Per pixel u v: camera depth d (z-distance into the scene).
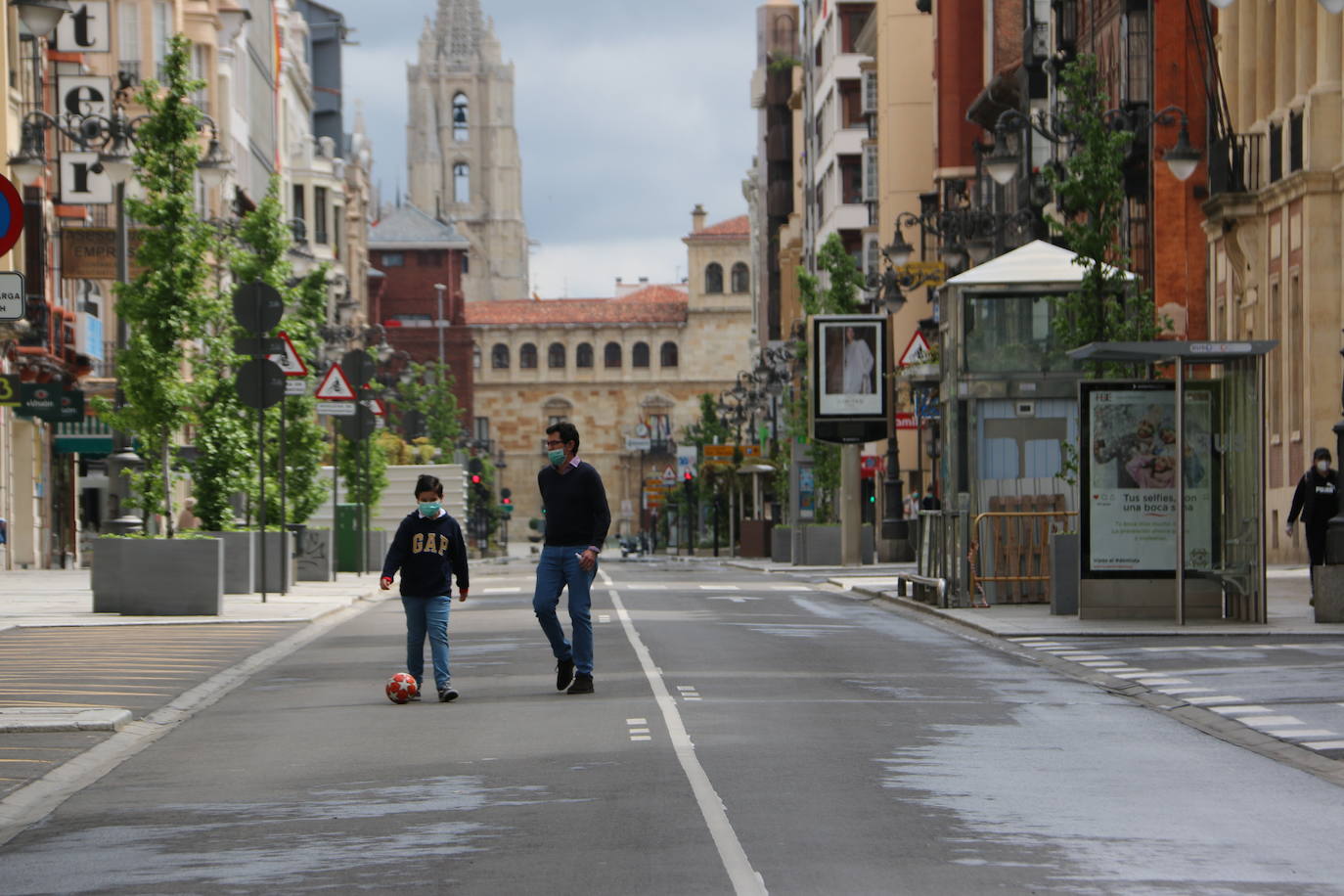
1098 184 59.34
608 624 53.81
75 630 52.69
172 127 62.41
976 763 25.52
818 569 110.25
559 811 21.67
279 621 56.06
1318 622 48.62
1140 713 31.45
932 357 84.12
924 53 175.50
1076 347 59.19
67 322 107.00
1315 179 81.44
